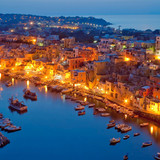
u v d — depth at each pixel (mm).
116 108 135375
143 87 137250
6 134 111812
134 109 132750
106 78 169500
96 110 136000
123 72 165000
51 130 115750
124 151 98875
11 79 199500
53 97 156625
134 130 113312
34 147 102875
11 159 95500
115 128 115875
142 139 105938
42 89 173250
